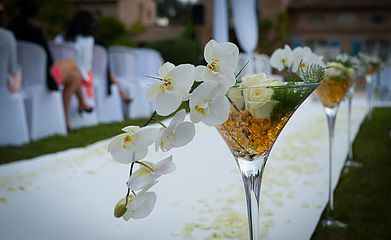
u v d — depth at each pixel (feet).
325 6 63.62
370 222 6.82
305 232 5.44
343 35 64.34
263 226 5.63
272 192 7.24
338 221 6.73
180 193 7.14
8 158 11.53
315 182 7.92
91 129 16.48
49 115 14.90
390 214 7.13
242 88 3.32
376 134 14.75
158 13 144.05
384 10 62.64
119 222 5.85
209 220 5.81
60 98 15.48
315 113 20.25
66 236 5.41
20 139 13.44
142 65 23.67
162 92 3.02
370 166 10.32
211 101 2.99
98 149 11.47
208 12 54.49
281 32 54.19
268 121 3.50
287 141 12.41
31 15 15.14
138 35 69.82
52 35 51.39
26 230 5.60
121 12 71.56
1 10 15.92
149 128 2.99
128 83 21.25
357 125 16.28
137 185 2.94
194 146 11.18
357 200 7.79
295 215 6.08
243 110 3.43
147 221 5.84
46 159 10.19
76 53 16.61
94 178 8.33
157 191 7.27
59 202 6.82
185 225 5.63
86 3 72.08
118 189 7.54
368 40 63.82
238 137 3.62
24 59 14.20
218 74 3.10
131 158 2.96
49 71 14.58
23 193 7.36
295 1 66.33
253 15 26.73
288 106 3.45
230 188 7.43
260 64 8.36
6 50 12.73
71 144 13.28
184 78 3.02
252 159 3.77
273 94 3.39
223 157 9.88
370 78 20.22
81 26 17.10
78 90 16.57
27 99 14.35
